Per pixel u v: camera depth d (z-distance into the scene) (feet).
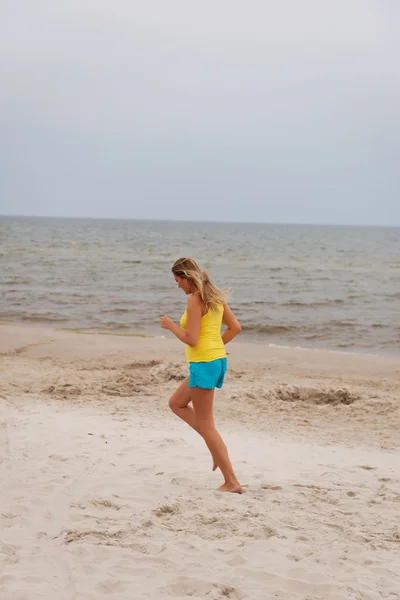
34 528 13.60
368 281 115.65
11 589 10.66
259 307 79.15
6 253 164.04
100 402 29.32
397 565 12.14
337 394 33.09
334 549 12.75
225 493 16.07
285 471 19.04
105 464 18.53
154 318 69.21
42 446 20.43
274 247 248.11
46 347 47.50
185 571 11.55
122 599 10.46
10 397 29.35
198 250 211.20
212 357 15.97
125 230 448.65
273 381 36.78
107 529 13.42
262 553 12.33
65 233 338.75
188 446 21.12
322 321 68.74
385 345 56.13
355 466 20.08
